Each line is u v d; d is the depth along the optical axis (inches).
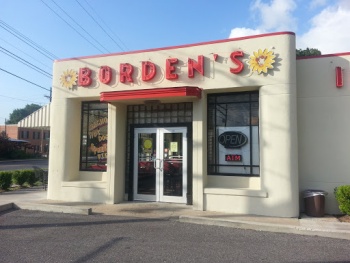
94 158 413.7
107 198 375.9
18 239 239.3
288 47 314.3
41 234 253.0
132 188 394.6
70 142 403.9
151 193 386.6
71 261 194.1
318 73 336.2
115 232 259.8
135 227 275.6
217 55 336.8
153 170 389.1
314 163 331.0
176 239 241.8
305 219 295.3
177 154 379.2
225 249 219.5
